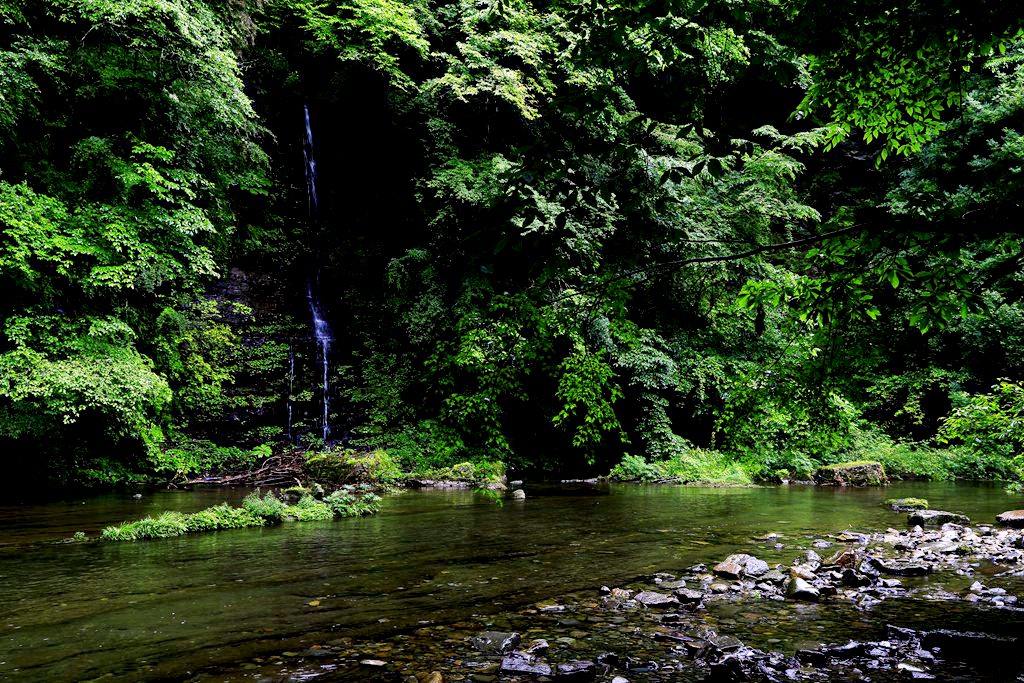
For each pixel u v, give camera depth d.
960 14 3.07
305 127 21.56
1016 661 3.87
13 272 12.23
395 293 19.55
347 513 10.02
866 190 23.80
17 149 13.13
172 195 14.62
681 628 4.52
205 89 14.66
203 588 5.46
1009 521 8.71
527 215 3.09
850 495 13.40
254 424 18.05
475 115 19.31
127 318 15.23
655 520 9.59
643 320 19.09
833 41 3.27
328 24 18.39
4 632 4.28
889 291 3.65
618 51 3.27
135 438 14.52
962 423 6.95
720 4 3.11
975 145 14.67
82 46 13.23
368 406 19.30
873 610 4.94
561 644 4.19
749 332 18.58
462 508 10.98
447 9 19.20
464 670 3.71
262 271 20.31
